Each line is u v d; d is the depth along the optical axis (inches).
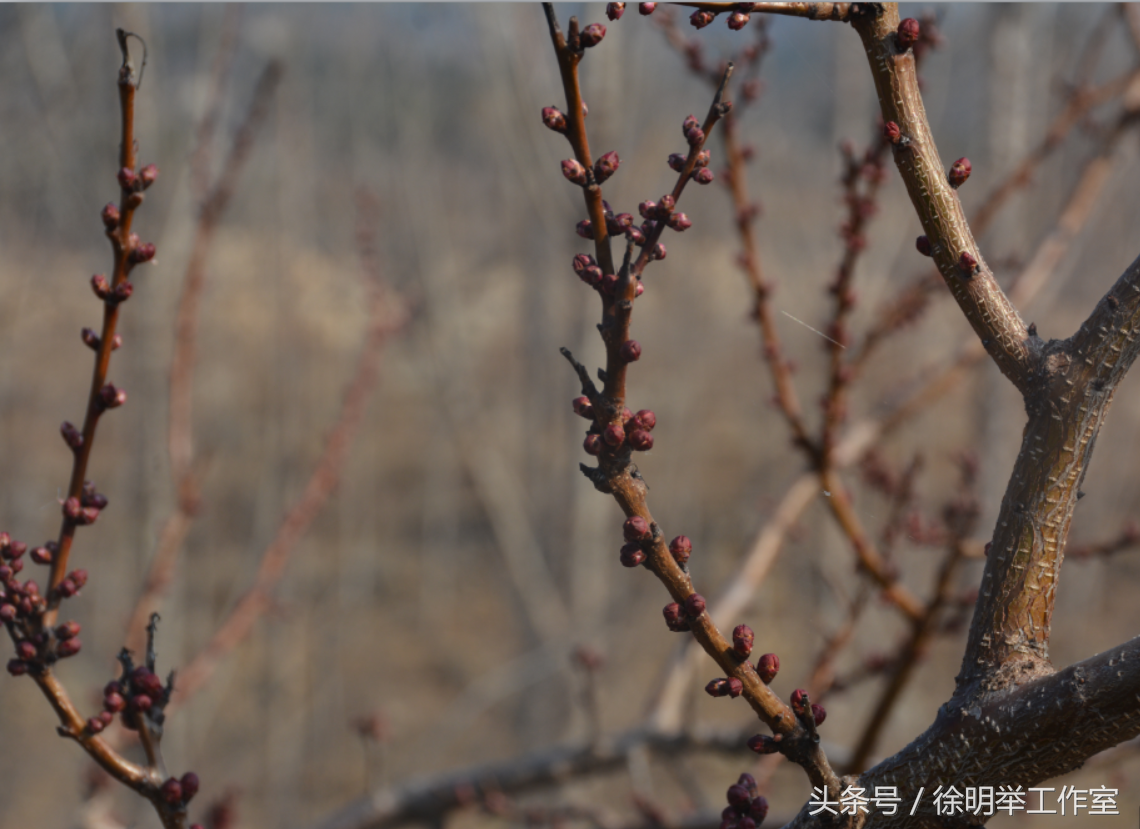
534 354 409.7
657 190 331.6
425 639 574.9
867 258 304.2
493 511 402.0
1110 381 40.8
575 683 345.4
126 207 48.8
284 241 511.2
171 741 265.3
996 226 222.7
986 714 39.6
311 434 587.2
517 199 454.0
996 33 233.1
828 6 40.9
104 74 223.8
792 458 561.6
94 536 425.4
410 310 171.2
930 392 120.8
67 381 490.6
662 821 129.2
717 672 290.5
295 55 432.5
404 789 140.0
